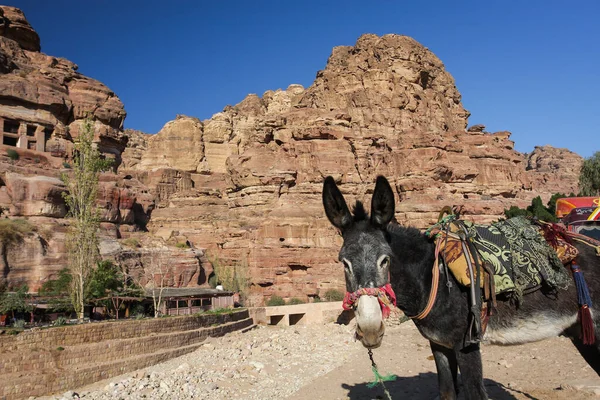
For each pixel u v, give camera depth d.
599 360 4.77
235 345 28.62
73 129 61.00
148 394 15.30
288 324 52.62
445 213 5.44
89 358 21.02
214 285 71.88
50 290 41.59
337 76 113.69
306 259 84.19
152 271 51.94
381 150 96.50
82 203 35.66
